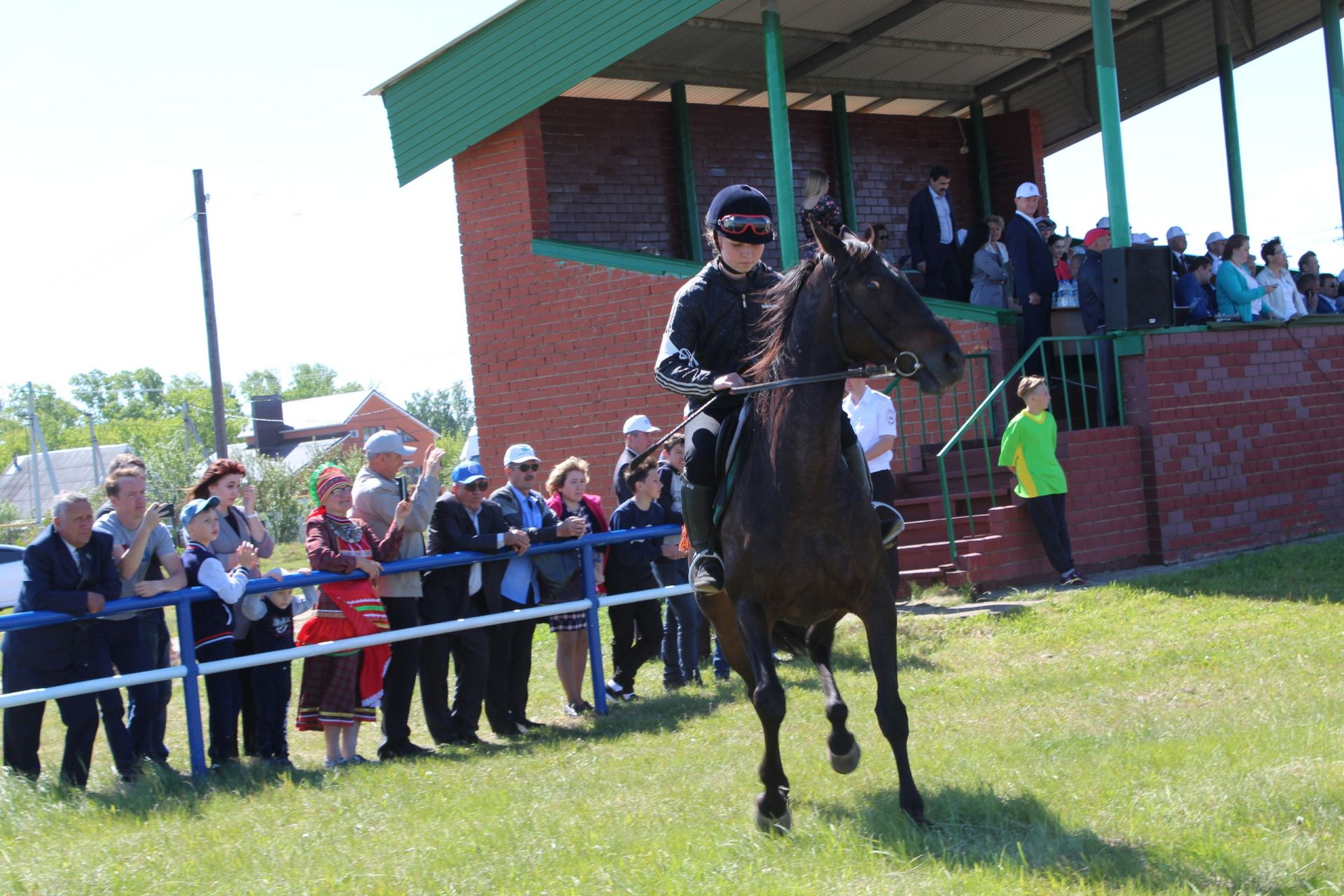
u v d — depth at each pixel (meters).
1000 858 4.61
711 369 5.96
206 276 31.31
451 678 11.13
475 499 8.70
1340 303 17.64
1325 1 16.34
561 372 15.34
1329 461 14.92
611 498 15.05
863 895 4.33
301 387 131.38
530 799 6.20
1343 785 5.04
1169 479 13.03
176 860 5.41
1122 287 12.86
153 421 100.94
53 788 6.91
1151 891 4.23
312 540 7.84
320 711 7.85
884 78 17.55
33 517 52.19
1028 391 11.68
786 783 5.38
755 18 14.77
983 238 14.62
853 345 5.16
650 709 8.94
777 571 5.31
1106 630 9.80
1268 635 9.12
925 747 6.62
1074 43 17.36
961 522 12.30
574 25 14.26
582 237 15.98
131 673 7.37
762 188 17.47
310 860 5.32
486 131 15.15
